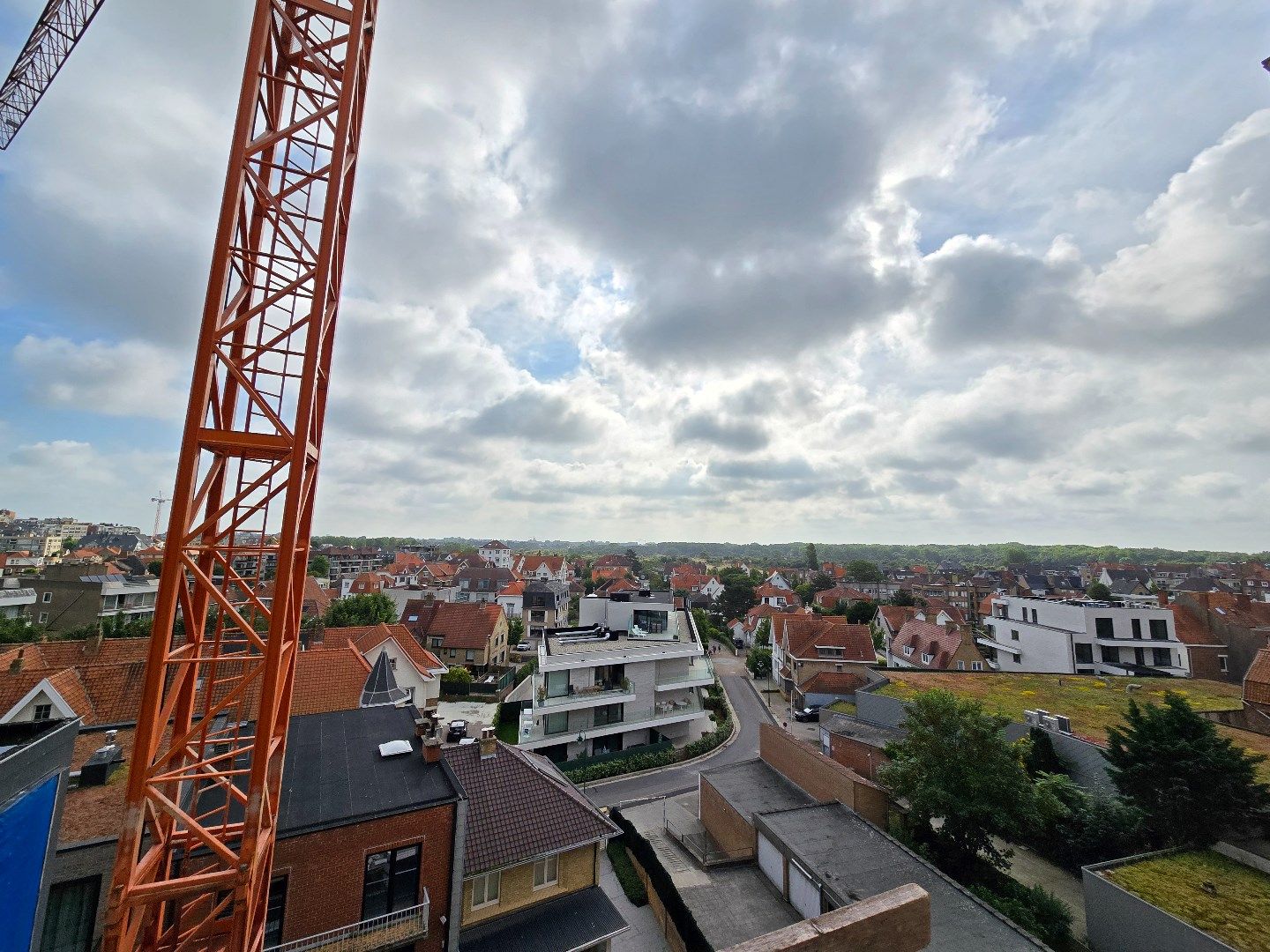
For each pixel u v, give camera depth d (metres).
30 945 8.69
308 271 12.16
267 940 14.04
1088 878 19.09
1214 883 18.38
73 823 14.43
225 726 20.44
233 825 11.48
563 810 19.52
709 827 27.95
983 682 41.06
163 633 9.47
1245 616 53.97
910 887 4.47
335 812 15.30
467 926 17.12
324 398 12.76
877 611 79.06
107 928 8.67
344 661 34.84
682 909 20.27
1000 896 20.95
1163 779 21.36
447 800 16.25
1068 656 50.59
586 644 42.81
